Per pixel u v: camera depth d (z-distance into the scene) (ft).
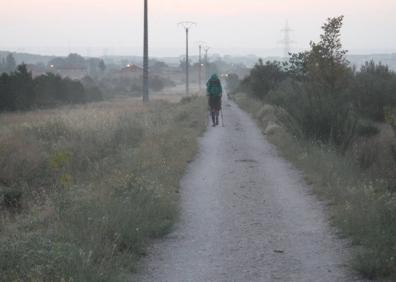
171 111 131.54
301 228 35.58
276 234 34.35
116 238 29.86
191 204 42.73
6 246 26.68
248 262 29.32
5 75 187.32
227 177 53.62
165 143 67.92
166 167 51.96
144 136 78.79
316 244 32.04
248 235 34.30
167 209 37.96
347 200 38.75
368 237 30.60
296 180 51.39
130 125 89.10
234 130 98.73
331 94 69.87
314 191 45.44
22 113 165.48
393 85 105.81
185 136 77.56
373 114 103.40
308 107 66.33
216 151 71.46
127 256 29.09
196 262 29.45
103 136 78.84
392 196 37.37
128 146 72.38
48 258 25.20
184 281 26.76
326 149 59.57
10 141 68.69
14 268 24.81
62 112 155.63
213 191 47.32
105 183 42.55
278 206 41.68
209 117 124.77
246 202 43.21
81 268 24.62
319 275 27.12
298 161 58.75
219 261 29.55
